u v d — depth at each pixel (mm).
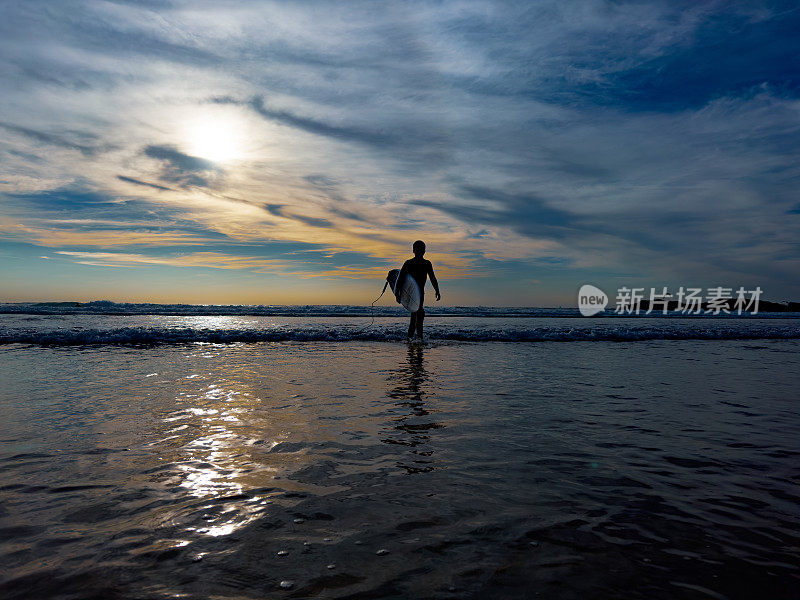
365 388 4688
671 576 1459
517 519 1853
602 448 2812
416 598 1331
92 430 3086
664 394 4531
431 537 1701
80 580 1417
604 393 4543
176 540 1670
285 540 1675
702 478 2330
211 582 1412
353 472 2371
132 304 31344
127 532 1726
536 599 1329
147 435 2986
